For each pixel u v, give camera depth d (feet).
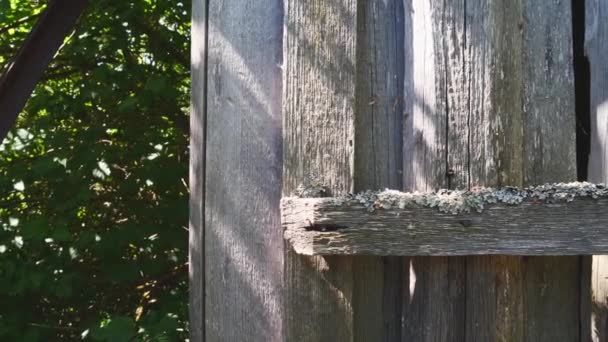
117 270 7.68
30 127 8.21
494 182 3.84
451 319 3.97
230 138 4.25
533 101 3.96
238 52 4.24
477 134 3.85
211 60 4.34
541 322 4.02
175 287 8.38
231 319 4.23
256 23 4.19
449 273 3.98
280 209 4.05
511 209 3.79
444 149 3.88
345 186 3.95
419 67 3.97
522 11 3.97
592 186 3.82
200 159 4.39
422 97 3.95
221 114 4.29
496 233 3.79
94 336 6.11
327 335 3.98
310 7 4.02
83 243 7.51
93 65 8.48
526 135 3.94
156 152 8.28
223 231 4.27
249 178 4.18
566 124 3.99
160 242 7.89
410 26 4.03
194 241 4.43
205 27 4.37
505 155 3.85
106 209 8.44
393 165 4.06
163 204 8.09
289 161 4.01
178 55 8.79
